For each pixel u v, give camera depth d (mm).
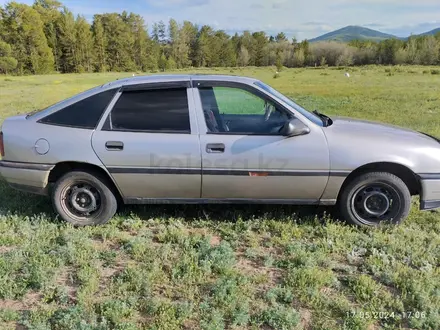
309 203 3643
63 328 2398
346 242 3383
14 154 3676
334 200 3609
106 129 3553
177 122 3516
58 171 3736
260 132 3508
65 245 3350
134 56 85062
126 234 3631
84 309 2555
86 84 35438
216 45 95125
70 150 3559
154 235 3590
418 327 2424
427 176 3449
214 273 2969
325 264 3084
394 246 3289
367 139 3492
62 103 3695
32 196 4465
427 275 2904
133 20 86188
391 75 42031
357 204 3621
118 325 2402
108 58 82125
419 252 3215
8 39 66250
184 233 3613
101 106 3580
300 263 3094
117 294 2721
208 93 3617
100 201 3730
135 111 3557
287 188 3537
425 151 3471
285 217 3863
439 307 2570
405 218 3635
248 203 3674
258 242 3469
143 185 3615
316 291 2729
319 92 20312
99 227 3727
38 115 3730
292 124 3389
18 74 65000
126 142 3502
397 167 3527
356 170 3543
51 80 43562
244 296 2693
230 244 3418
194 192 3623
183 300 2660
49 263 3068
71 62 76812
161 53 91250
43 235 3527
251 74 55906
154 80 3615
